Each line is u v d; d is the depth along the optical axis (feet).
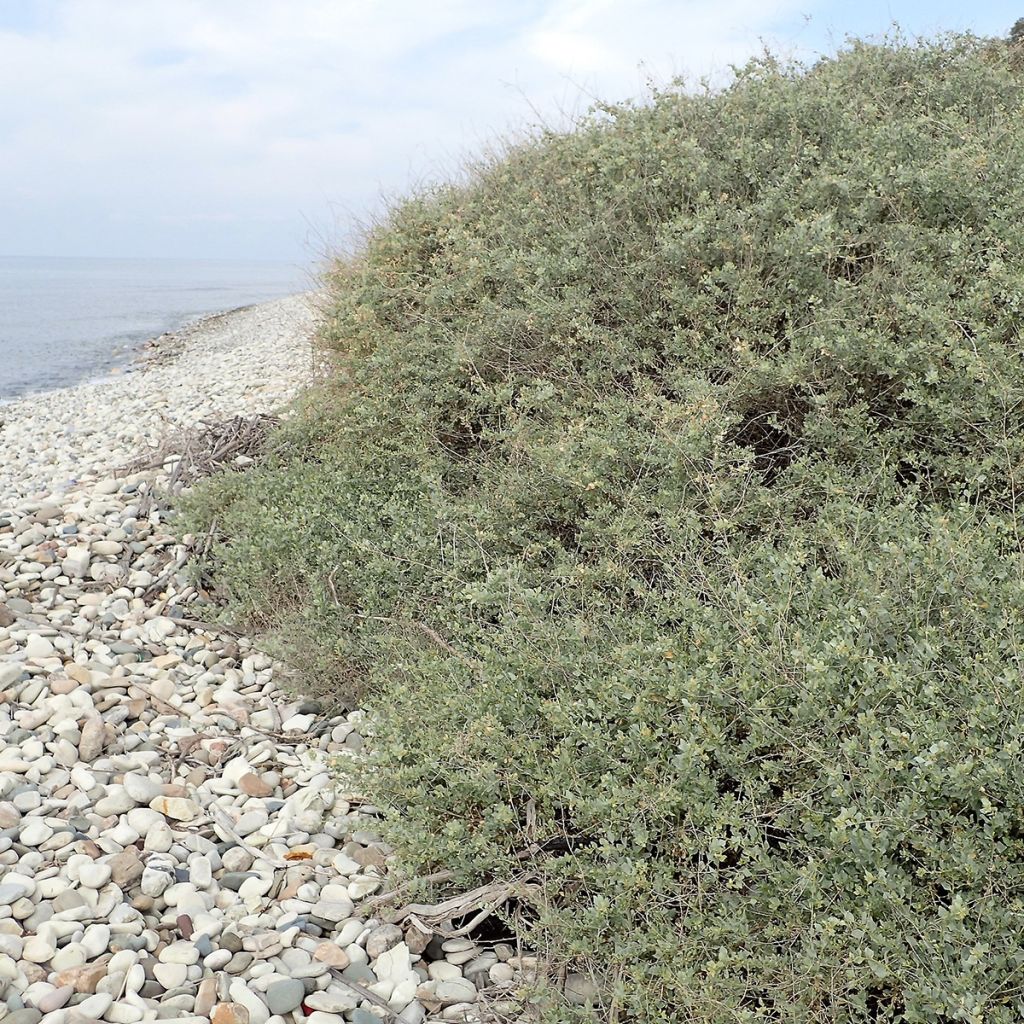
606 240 17.38
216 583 17.89
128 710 13.61
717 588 10.68
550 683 10.59
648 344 16.05
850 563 10.02
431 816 9.79
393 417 18.48
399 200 25.52
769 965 7.23
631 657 9.87
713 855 7.68
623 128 20.47
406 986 8.62
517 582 11.88
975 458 11.89
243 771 12.41
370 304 21.31
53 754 12.06
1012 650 8.29
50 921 8.93
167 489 21.11
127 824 10.78
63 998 8.14
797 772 8.29
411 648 13.37
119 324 99.45
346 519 16.57
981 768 7.48
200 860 10.20
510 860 9.02
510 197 21.06
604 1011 7.97
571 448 13.93
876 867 7.25
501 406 17.15
